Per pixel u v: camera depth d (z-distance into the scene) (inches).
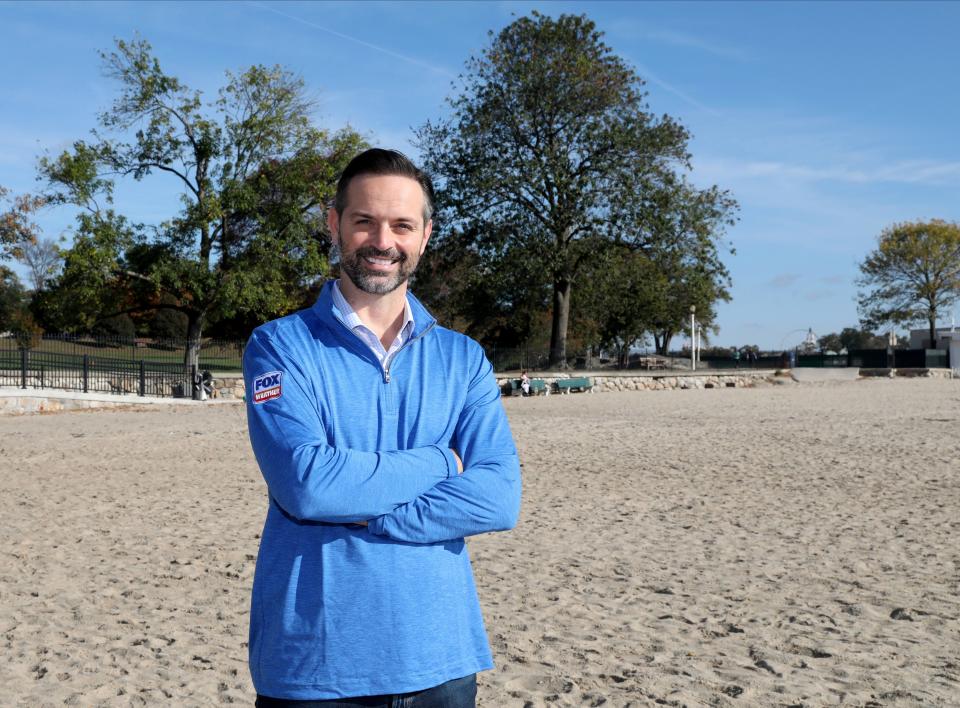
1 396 1000.2
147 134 1322.6
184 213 1350.9
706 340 3203.7
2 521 389.1
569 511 416.2
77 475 531.2
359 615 80.4
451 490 84.1
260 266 1365.7
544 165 1686.8
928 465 560.7
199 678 198.2
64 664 207.6
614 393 1584.6
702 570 299.9
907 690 184.7
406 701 81.1
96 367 1219.2
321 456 80.9
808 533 362.6
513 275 1754.4
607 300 2265.0
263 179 1364.4
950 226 3085.6
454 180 1716.3
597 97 1688.0
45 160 1264.8
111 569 302.7
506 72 1711.4
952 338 2544.3
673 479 515.5
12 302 2012.8
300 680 79.6
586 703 180.5
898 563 307.4
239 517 398.3
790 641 220.4
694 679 193.0
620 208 1697.8
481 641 87.7
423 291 1855.3
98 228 1268.5
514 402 1293.1
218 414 1030.4
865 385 1839.3
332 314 88.7
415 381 89.6
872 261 3161.9
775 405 1160.2
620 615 246.2
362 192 88.0
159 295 1444.4
